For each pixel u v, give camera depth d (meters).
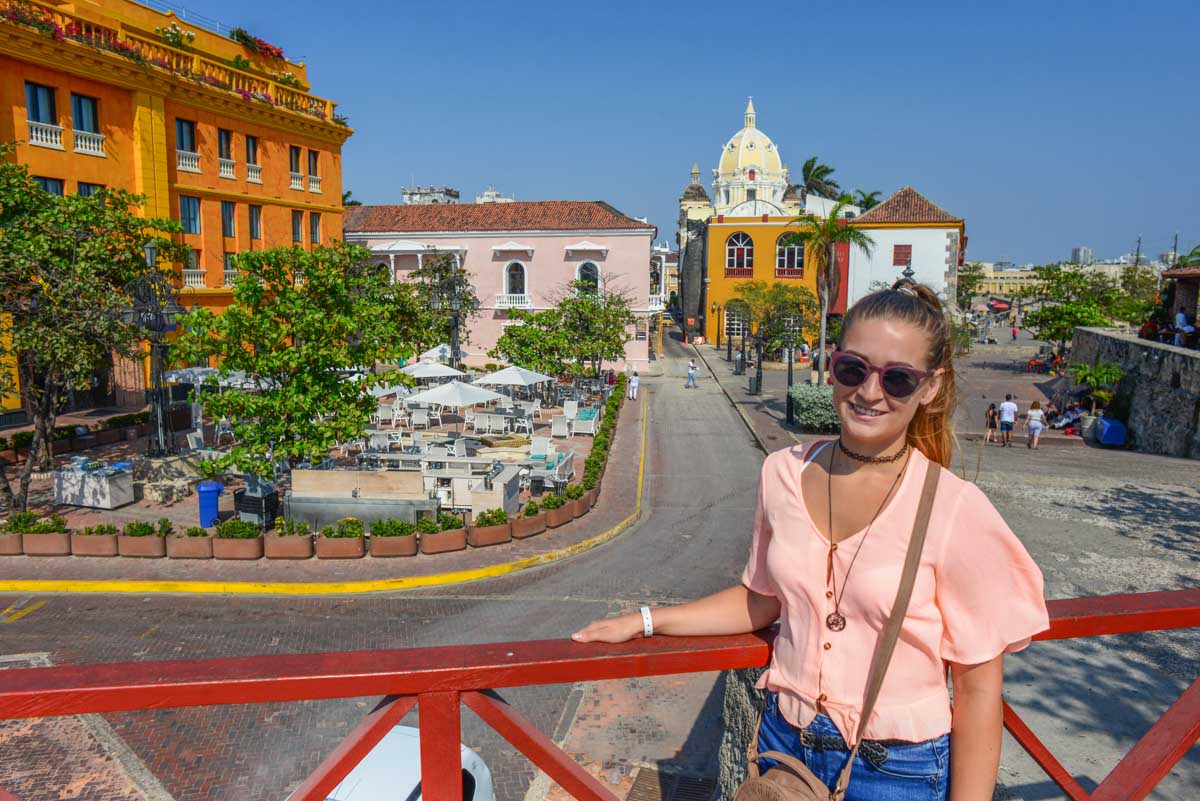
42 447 19.64
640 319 48.28
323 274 15.78
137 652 10.95
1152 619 1.82
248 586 13.32
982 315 93.88
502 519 15.70
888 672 1.46
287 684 1.39
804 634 1.55
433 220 50.16
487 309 48.88
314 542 14.84
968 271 121.38
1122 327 42.97
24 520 14.70
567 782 1.53
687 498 19.89
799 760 1.57
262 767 8.09
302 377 15.38
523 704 9.34
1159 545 14.56
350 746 1.45
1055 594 12.16
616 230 47.56
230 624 11.98
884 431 1.45
